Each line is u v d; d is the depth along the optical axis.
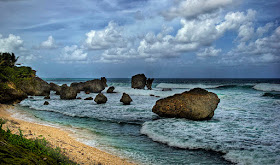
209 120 14.12
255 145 8.86
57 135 9.38
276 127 11.97
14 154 3.65
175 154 7.97
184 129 11.73
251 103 22.41
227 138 9.93
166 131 11.36
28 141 5.38
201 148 8.66
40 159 4.33
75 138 9.70
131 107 21.03
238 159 7.42
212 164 7.01
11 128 8.33
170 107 14.94
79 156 6.65
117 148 8.56
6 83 17.19
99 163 6.39
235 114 16.33
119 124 13.47
